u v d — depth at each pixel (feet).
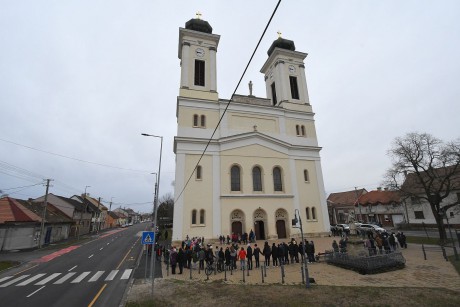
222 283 47.52
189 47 127.03
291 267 58.90
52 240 142.00
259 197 112.98
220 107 121.80
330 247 86.89
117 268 66.33
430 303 34.32
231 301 37.47
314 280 47.03
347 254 57.88
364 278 47.80
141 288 45.96
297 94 142.20
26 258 88.38
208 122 118.21
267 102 134.82
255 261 64.59
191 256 63.72
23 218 115.44
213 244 97.04
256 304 35.91
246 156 117.19
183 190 103.76
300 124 135.13
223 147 114.52
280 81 139.23
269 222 111.65
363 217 193.36
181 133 112.68
